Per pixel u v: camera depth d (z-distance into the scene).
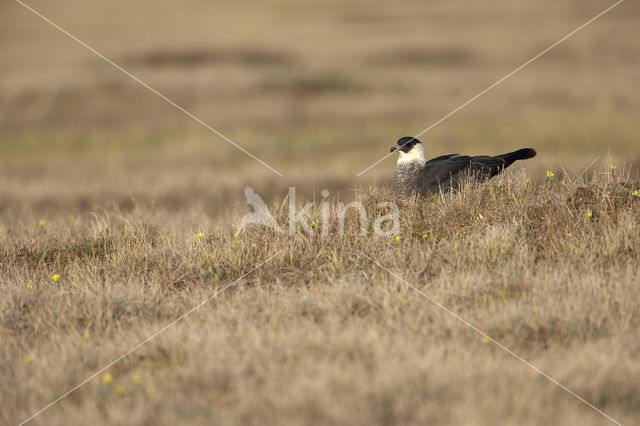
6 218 38.38
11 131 71.56
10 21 149.00
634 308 16.11
